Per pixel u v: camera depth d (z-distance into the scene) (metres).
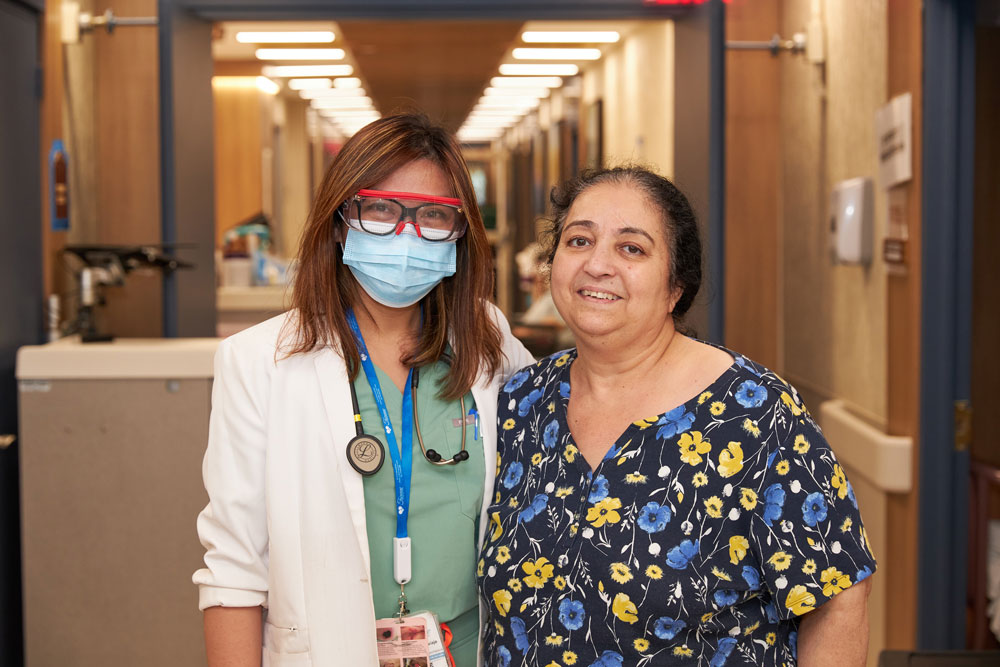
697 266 1.50
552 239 1.57
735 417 1.38
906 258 2.74
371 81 8.09
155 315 3.65
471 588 1.58
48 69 3.10
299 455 1.52
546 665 1.40
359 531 1.47
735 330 4.07
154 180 3.67
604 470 1.40
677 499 1.36
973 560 2.98
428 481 1.56
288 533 1.49
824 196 3.49
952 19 2.59
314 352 1.55
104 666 2.84
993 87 3.29
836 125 3.35
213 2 3.25
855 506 1.36
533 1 3.29
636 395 1.46
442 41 6.16
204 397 2.79
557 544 1.41
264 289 5.59
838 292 3.38
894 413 2.87
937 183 2.63
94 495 2.81
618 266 1.42
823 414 3.37
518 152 12.38
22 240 2.94
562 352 1.65
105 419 2.79
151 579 2.82
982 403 3.38
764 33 3.92
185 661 2.83
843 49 3.27
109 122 3.66
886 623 2.93
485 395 1.62
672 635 1.35
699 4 3.17
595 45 6.63
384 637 1.50
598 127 7.20
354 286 1.62
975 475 2.93
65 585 2.83
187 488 2.80
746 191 4.02
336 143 12.98
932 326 2.66
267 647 1.55
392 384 1.60
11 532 2.94
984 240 3.35
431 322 1.63
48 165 3.09
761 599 1.39
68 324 3.20
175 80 3.19
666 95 5.13
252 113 6.88
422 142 1.54
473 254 1.62
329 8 3.27
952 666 2.10
